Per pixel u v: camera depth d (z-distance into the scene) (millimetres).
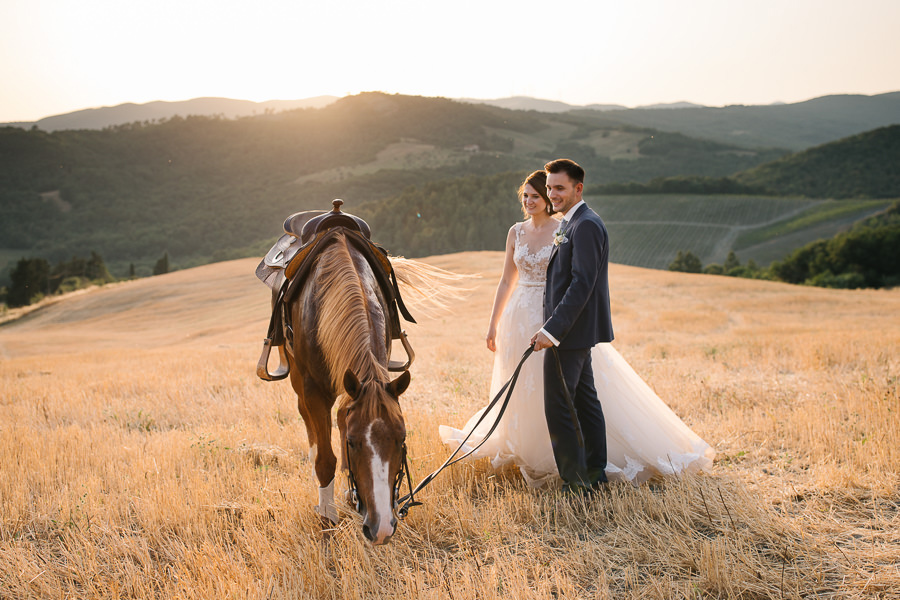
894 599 2594
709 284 34125
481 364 9961
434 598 2770
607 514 3596
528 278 4285
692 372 7949
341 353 3098
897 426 4457
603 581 2906
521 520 3672
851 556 2951
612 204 149500
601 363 4234
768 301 26594
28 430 5957
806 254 61719
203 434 5531
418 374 8906
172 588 3020
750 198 148000
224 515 3787
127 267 187250
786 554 3035
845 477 3725
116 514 3865
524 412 4234
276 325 4086
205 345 21609
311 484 4137
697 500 3631
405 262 4621
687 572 2959
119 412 6930
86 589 3078
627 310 24125
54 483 4539
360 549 3256
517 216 133125
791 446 4562
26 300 91312
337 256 3664
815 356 8297
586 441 4035
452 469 4309
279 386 7918
